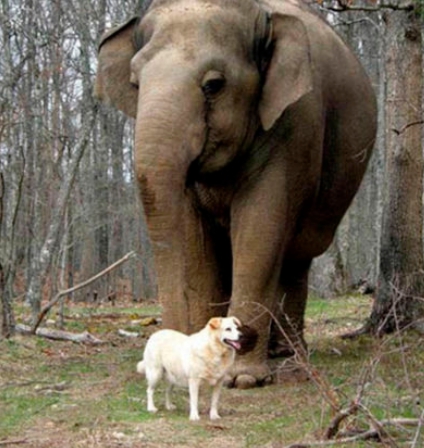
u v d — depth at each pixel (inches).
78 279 1299.2
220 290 370.0
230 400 310.0
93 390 334.6
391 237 477.4
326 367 378.6
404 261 474.0
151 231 287.1
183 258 289.9
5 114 700.0
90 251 1191.6
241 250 338.0
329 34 396.5
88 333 492.4
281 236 342.3
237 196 341.4
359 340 465.4
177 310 287.3
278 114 315.3
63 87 933.8
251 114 323.9
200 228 362.6
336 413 241.9
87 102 613.0
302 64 315.3
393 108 477.7
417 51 476.7
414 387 312.3
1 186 454.9
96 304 933.8
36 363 397.1
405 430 229.5
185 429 266.4
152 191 284.2
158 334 288.5
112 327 573.3
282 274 408.8
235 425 272.1
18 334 462.6
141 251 1374.3
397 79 476.7
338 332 542.0
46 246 508.7
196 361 276.4
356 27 1165.7
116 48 346.0
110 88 344.5
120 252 1487.5
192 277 366.3
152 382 288.5
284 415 284.4
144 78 301.1
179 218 288.7
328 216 398.0
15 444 251.4
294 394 316.2
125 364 399.9
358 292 893.8
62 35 713.6
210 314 366.6
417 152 475.8
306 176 350.9
